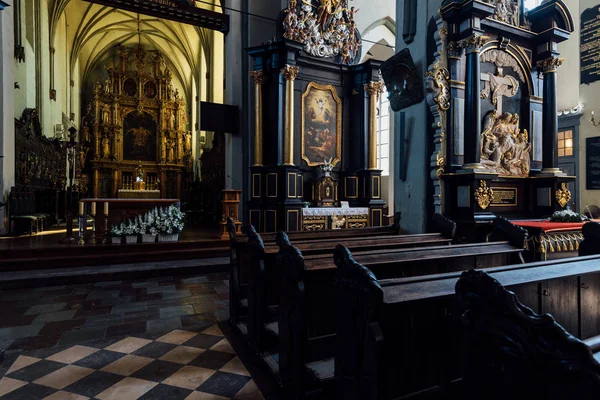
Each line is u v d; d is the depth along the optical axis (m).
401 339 1.96
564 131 8.80
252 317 3.40
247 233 3.55
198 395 2.75
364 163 10.58
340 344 2.14
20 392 2.76
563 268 2.52
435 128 5.58
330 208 9.86
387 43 12.57
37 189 11.25
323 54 10.52
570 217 5.34
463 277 1.60
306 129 10.27
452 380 2.18
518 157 6.23
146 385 2.89
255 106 9.78
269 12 10.55
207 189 16.72
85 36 20.36
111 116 21.42
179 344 3.68
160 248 7.67
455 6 5.32
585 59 8.35
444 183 5.57
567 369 1.16
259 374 3.08
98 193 20.98
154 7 9.79
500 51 6.07
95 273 6.22
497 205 6.02
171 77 23.31
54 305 4.90
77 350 3.52
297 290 2.53
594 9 8.16
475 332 1.58
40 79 13.09
